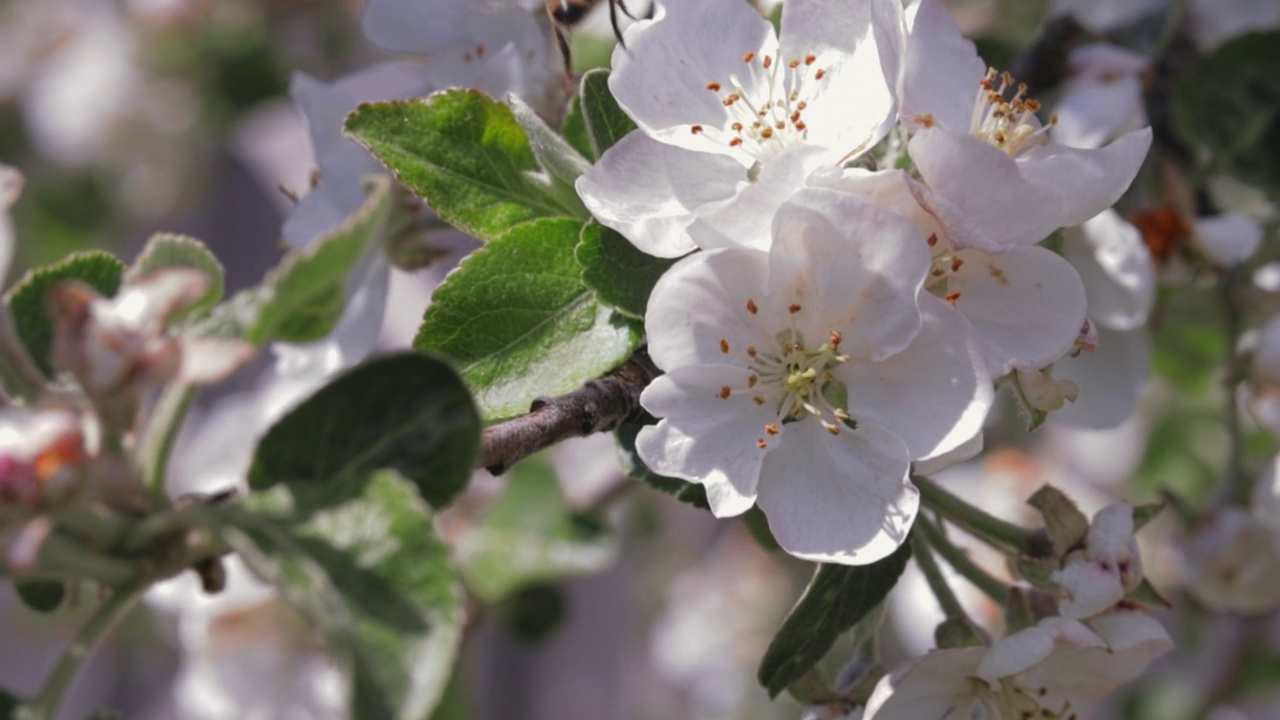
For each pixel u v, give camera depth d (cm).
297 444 33
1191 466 69
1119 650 36
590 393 35
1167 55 51
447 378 33
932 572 37
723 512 34
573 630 99
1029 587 37
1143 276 42
